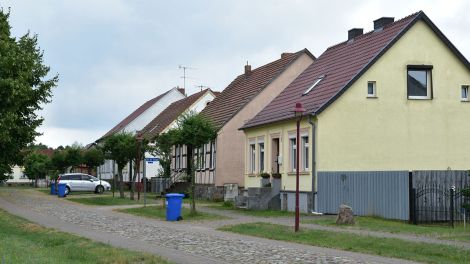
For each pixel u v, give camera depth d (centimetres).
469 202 2547
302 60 4612
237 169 4488
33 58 3525
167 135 5019
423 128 3209
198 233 2238
